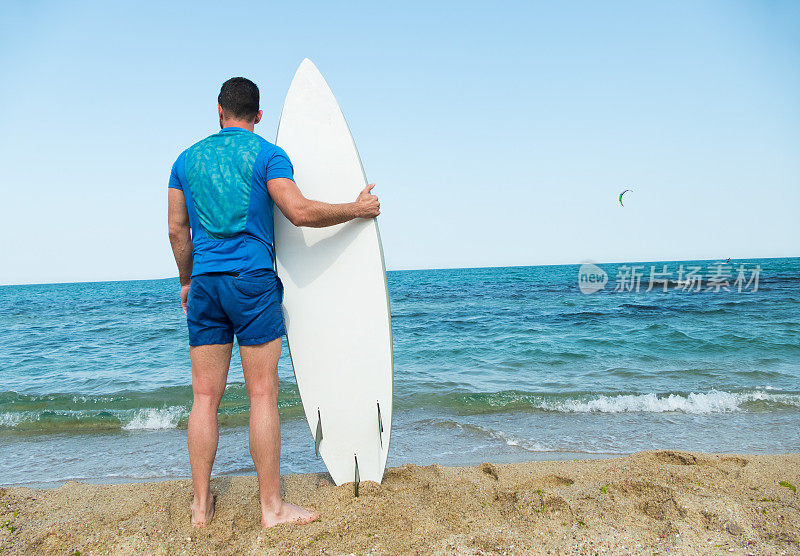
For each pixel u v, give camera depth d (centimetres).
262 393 196
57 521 209
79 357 881
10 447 410
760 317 1188
